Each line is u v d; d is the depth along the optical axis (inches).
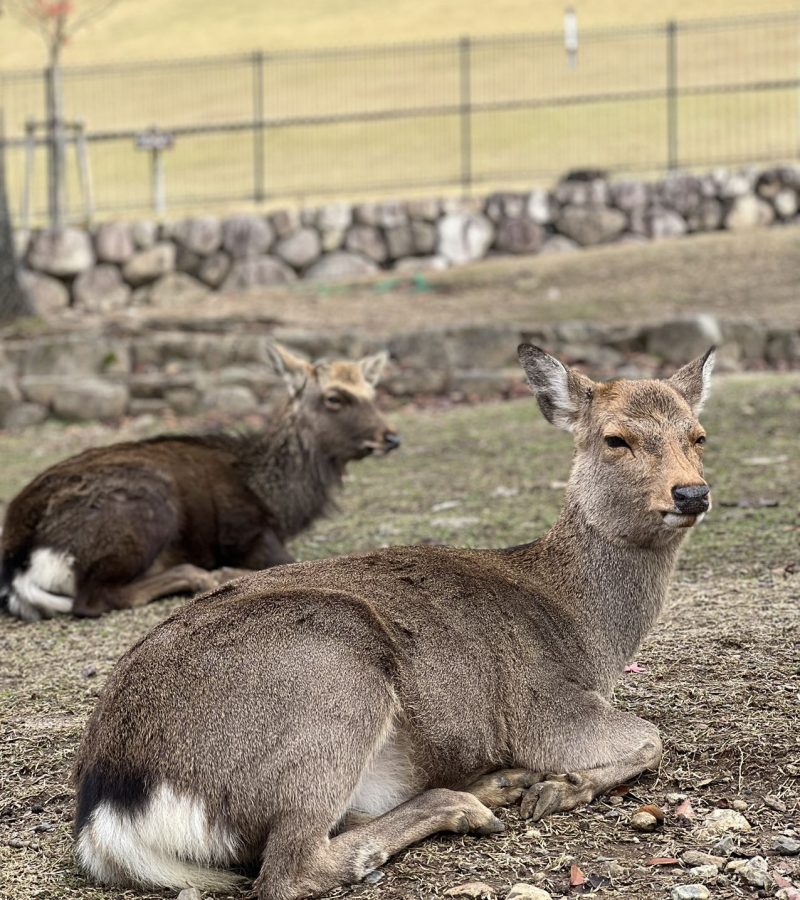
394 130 2834.6
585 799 357.1
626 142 2613.2
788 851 329.4
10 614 590.2
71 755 406.3
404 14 3673.7
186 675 325.1
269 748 316.8
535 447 910.4
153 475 607.5
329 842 320.2
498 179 2064.5
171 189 2450.8
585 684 375.9
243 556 638.5
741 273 1475.1
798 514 666.8
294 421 668.1
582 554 391.9
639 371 1185.4
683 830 343.9
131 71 2058.3
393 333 1268.5
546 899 307.9
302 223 1707.7
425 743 346.6
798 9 3363.7
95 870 324.5
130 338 1307.8
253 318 1381.6
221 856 317.1
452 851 335.3
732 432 904.9
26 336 1310.3
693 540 628.7
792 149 2469.2
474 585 371.9
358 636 334.0
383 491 808.9
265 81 3297.2
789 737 385.1
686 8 3484.3
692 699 417.7
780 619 486.0
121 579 589.0
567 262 1582.2
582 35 2166.6
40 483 602.5
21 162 2694.4
